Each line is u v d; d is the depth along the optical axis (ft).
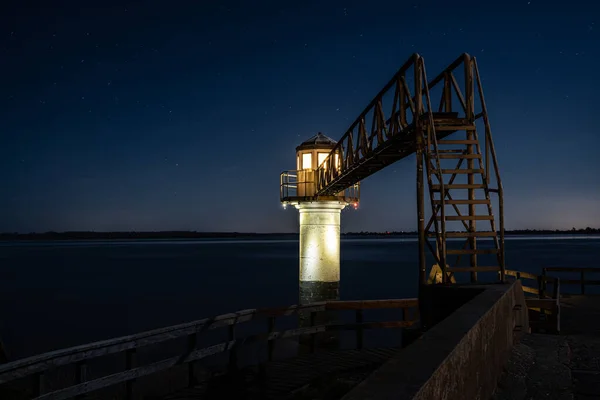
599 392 15.99
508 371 18.30
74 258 349.61
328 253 81.56
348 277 162.81
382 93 42.70
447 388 9.08
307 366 26.55
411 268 204.03
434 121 32.42
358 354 28.89
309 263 81.51
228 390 23.17
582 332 26.61
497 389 16.26
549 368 18.70
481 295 18.75
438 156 29.73
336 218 82.64
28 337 76.95
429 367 8.44
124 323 89.10
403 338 28.66
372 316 85.87
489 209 29.40
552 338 24.35
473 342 12.28
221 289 137.28
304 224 82.69
